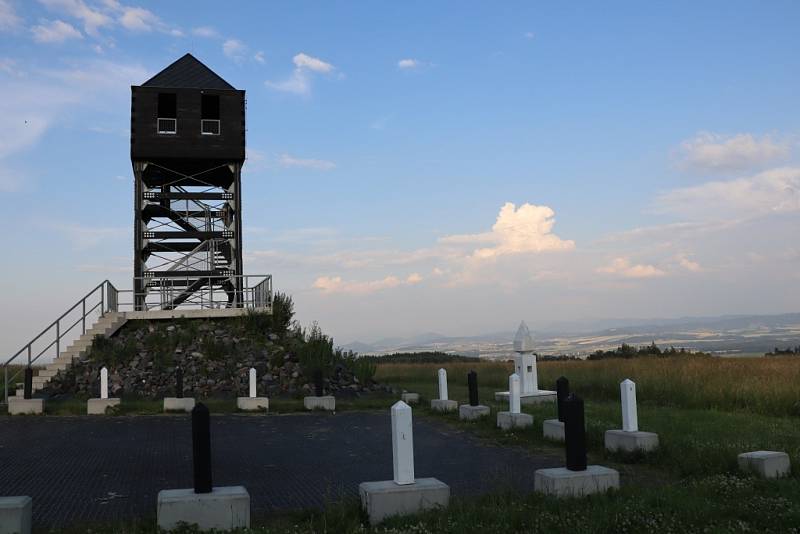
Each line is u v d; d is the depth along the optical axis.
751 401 21.66
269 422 19.89
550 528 8.00
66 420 20.02
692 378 25.58
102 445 15.66
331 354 28.83
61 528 8.80
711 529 7.75
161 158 34.06
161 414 21.41
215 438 16.89
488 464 13.25
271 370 26.95
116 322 28.55
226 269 35.12
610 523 8.02
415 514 8.66
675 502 8.82
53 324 26.94
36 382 25.14
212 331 29.22
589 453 13.88
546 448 15.06
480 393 29.02
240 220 34.84
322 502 10.21
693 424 16.70
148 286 33.75
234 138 34.59
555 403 23.36
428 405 23.92
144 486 11.39
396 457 9.25
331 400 22.86
